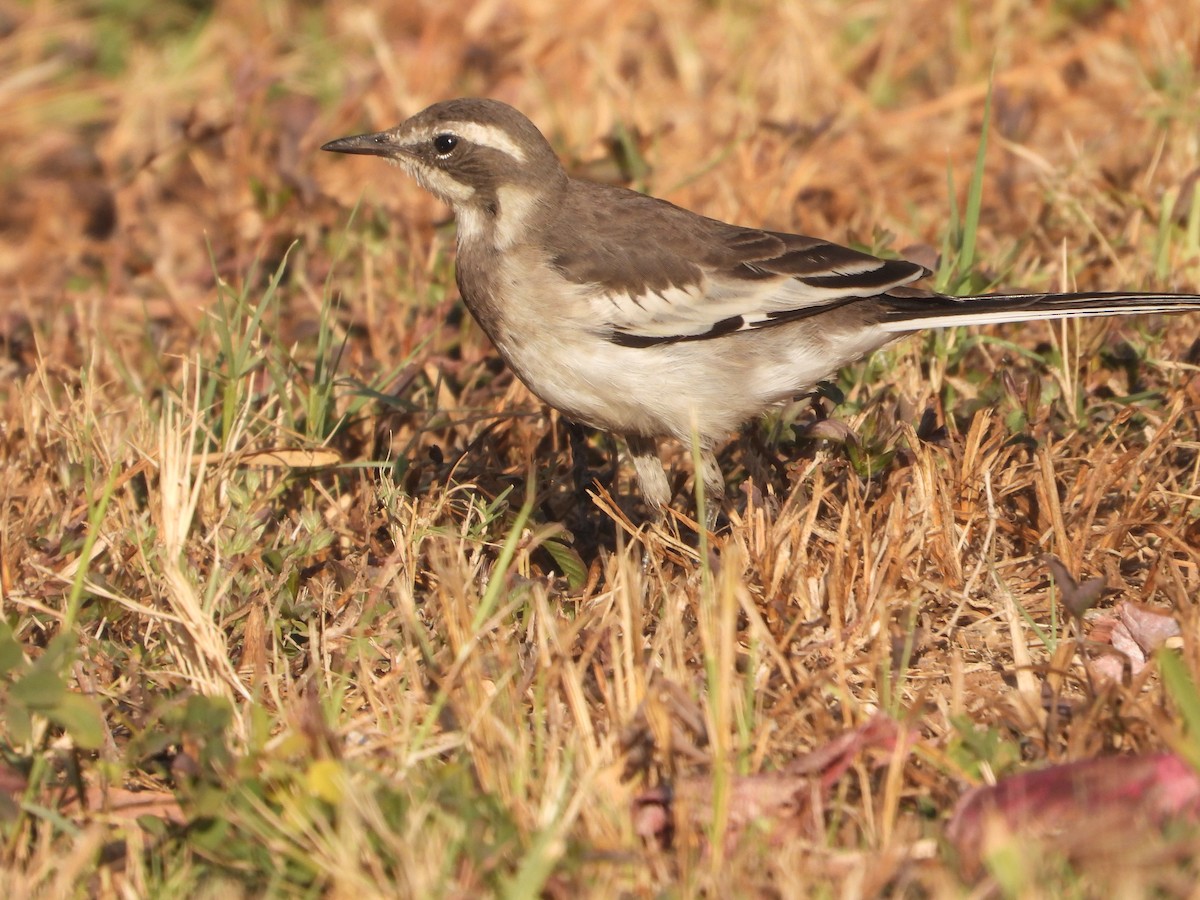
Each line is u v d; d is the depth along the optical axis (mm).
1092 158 15773
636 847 7445
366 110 17984
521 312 11031
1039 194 14961
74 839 7723
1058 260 13680
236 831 7617
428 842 7199
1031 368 12281
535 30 19188
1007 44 18438
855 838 7633
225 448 10664
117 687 9070
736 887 7074
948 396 11891
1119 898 6559
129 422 11594
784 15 19141
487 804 7547
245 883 7418
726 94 18562
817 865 7227
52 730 8578
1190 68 16375
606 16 19438
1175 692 7574
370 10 20406
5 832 7723
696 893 7125
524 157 11305
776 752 8258
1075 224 14305
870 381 12117
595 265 10938
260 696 8961
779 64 18469
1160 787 7324
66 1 21609
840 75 18438
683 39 18875
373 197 15992
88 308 15180
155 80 20000
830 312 11133
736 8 20016
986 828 7070
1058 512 9820
